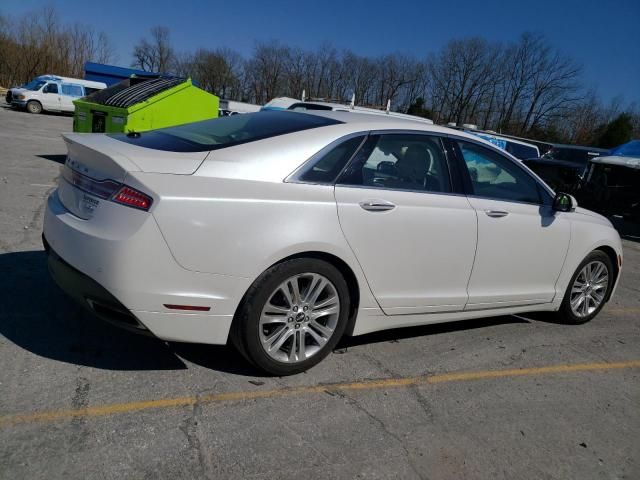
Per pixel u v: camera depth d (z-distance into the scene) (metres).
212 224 2.88
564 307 4.97
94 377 3.12
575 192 12.86
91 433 2.63
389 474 2.65
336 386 3.38
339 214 3.28
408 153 3.75
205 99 11.27
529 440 3.10
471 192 4.02
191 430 2.76
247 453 2.65
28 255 4.99
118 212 2.82
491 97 54.97
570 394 3.72
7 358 3.17
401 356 3.95
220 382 3.24
